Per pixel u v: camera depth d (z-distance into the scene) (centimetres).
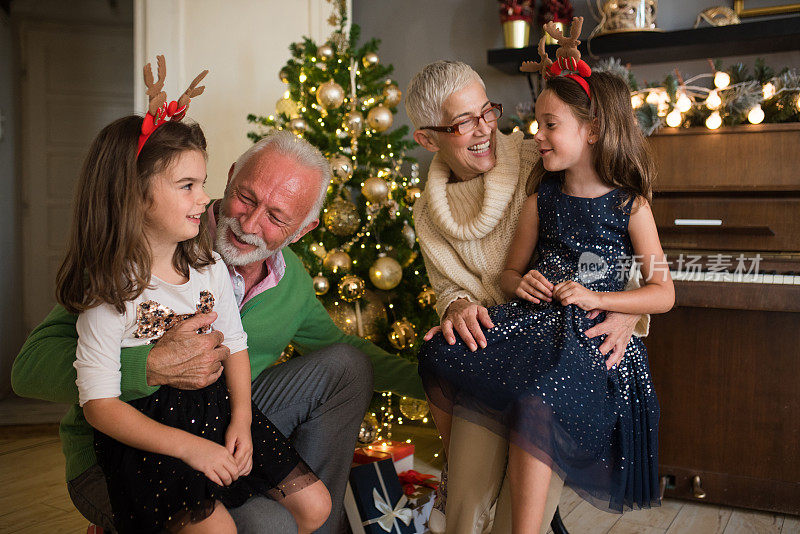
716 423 233
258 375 173
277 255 166
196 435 127
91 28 528
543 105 150
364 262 277
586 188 154
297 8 366
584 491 136
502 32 348
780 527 216
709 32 271
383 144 285
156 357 124
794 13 284
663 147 238
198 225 131
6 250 482
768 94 235
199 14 376
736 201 227
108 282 121
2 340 462
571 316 144
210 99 378
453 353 145
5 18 488
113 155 123
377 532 182
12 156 500
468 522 143
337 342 189
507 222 169
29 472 272
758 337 226
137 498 119
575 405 133
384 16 375
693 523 218
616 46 287
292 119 279
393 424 337
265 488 137
